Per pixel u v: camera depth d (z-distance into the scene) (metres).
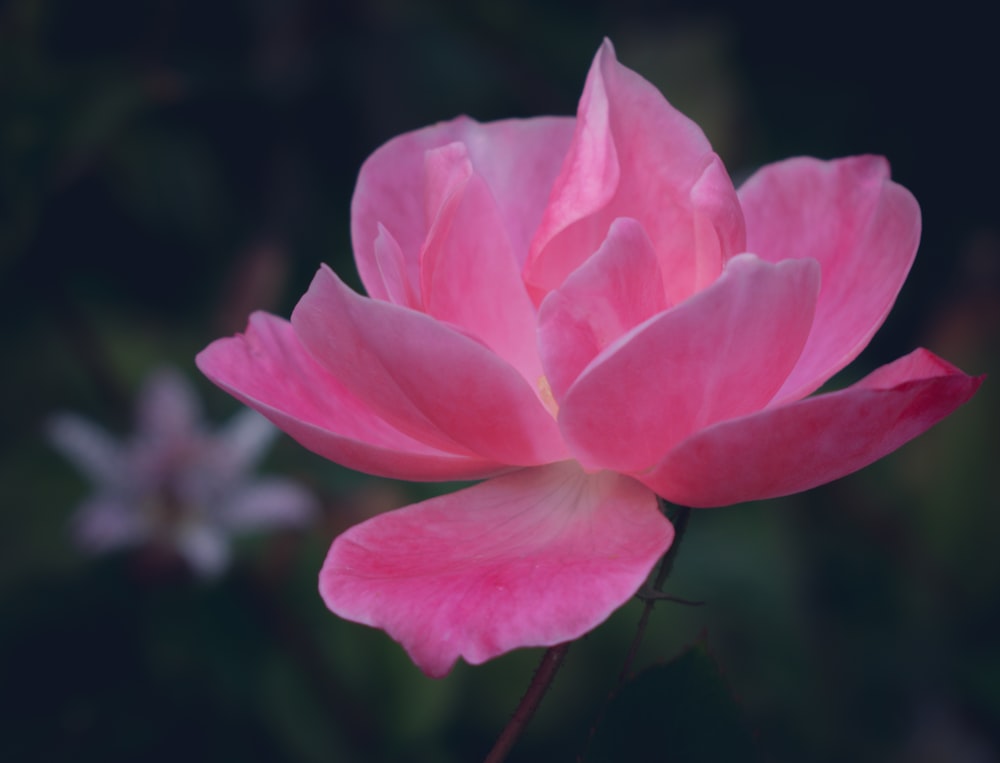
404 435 0.33
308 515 0.56
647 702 0.29
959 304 0.63
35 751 0.56
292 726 0.55
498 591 0.28
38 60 0.57
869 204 0.32
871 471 0.63
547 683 0.29
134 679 0.58
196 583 0.57
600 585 0.28
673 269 0.32
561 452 0.31
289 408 0.31
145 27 0.63
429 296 0.31
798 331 0.29
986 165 0.63
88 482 0.62
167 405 0.57
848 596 0.61
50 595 0.59
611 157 0.31
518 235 0.34
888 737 0.58
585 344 0.30
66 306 0.61
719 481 0.29
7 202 0.56
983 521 0.60
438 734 0.54
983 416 0.61
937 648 0.60
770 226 0.33
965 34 0.62
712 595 0.57
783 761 0.56
